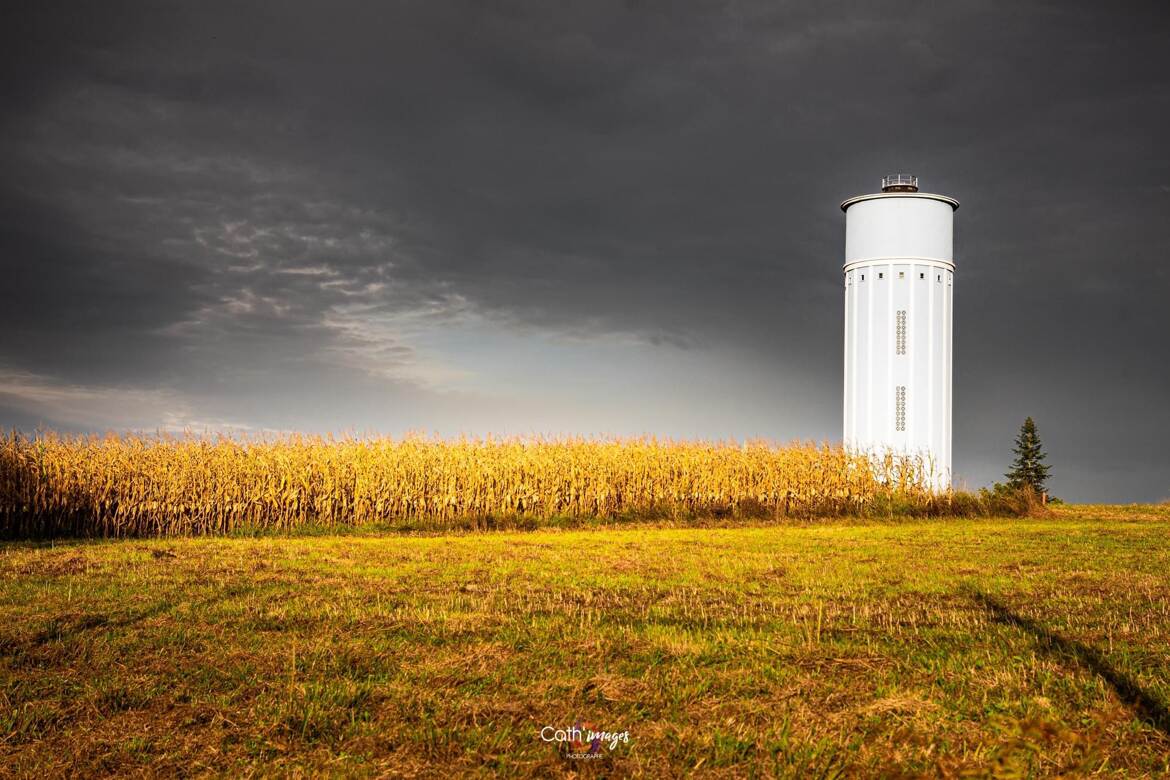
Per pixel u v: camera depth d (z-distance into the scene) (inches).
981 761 268.1
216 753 280.2
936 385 1913.1
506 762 270.7
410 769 267.1
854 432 1951.3
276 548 815.1
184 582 588.7
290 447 1151.6
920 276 1916.8
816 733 293.3
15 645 405.7
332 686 340.2
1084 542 867.4
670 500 1237.1
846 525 1145.4
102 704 325.7
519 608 489.1
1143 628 442.6
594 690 337.1
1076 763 269.3
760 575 624.4
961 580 602.2
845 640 414.3
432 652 391.2
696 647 394.3
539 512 1194.6
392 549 803.4
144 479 1059.9
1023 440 2400.3
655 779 260.4
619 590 555.5
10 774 268.2
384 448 1168.2
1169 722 301.6
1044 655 387.5
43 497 1025.5
